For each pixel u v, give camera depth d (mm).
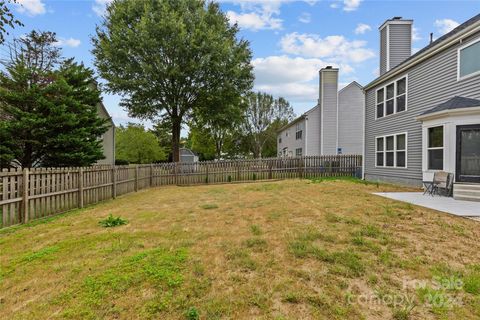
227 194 9031
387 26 12492
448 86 7918
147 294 2350
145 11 16031
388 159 11500
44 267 2939
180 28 16031
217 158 38406
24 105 7535
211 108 19438
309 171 15438
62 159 8141
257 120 38312
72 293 2383
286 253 3260
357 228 4250
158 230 4430
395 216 5012
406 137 10070
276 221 4879
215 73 17828
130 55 16516
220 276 2682
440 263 2883
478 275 2568
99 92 9867
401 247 3387
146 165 12297
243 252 3307
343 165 15688
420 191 8508
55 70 8570
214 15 18312
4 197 4652
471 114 6723
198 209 6277
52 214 5750
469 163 6781
